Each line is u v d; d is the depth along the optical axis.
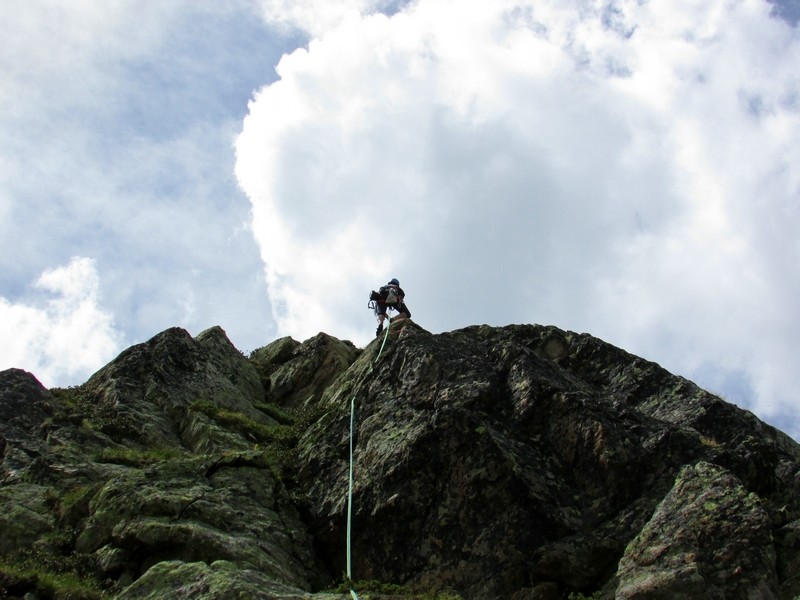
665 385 19.53
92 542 13.99
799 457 18.38
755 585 11.84
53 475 16.14
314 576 14.74
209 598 11.26
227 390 22.86
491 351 19.09
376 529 15.20
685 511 13.30
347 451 17.59
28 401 19.48
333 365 25.28
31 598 12.15
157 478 15.48
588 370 20.73
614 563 13.81
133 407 20.27
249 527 14.77
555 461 15.77
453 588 14.06
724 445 16.30
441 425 15.95
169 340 23.34
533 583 13.84
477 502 14.90
